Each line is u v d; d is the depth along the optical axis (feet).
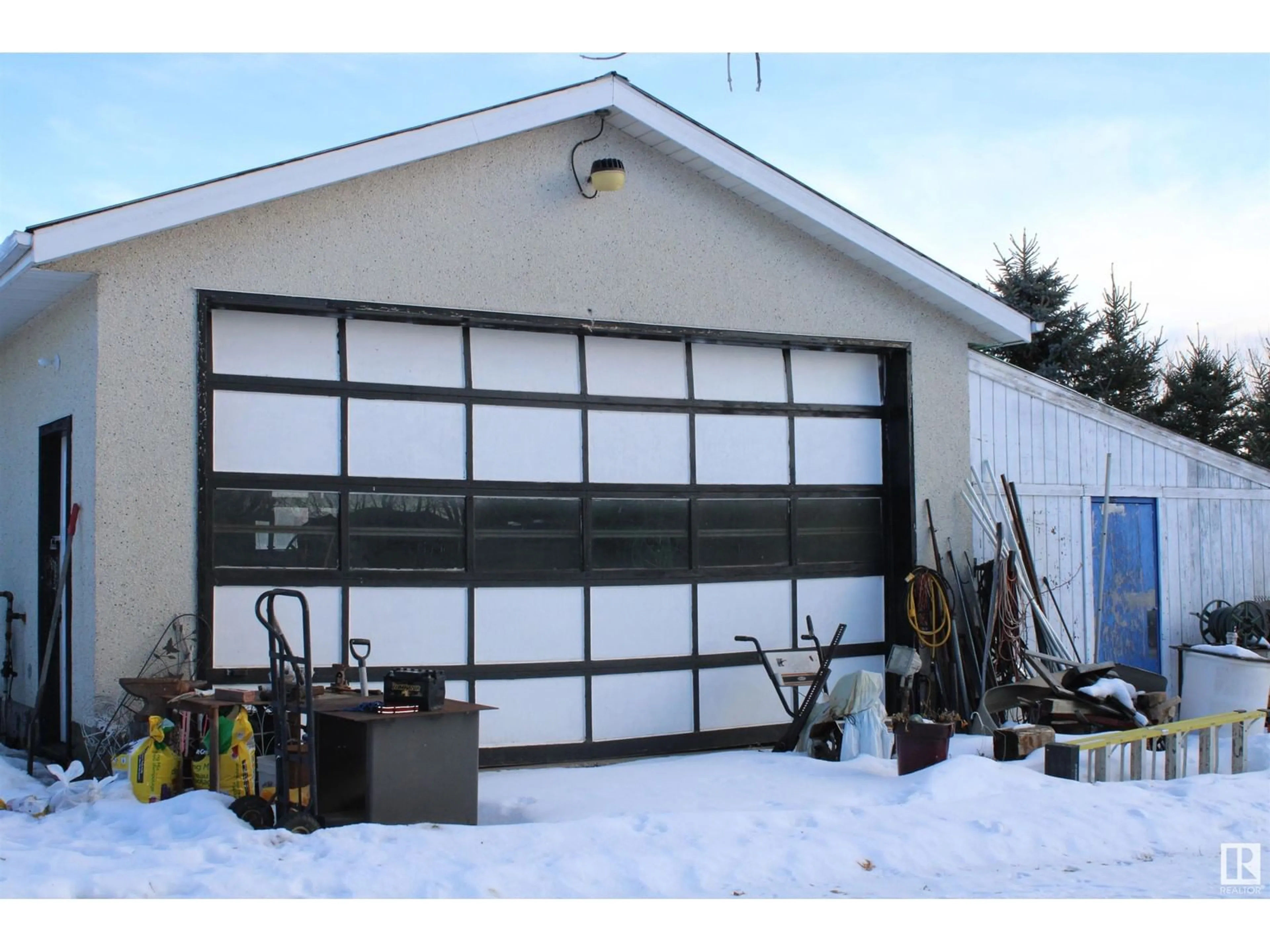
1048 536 33.78
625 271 26.94
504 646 25.66
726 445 28.84
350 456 24.27
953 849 19.13
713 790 22.91
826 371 30.53
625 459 27.43
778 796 22.36
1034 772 23.80
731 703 28.40
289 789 18.60
